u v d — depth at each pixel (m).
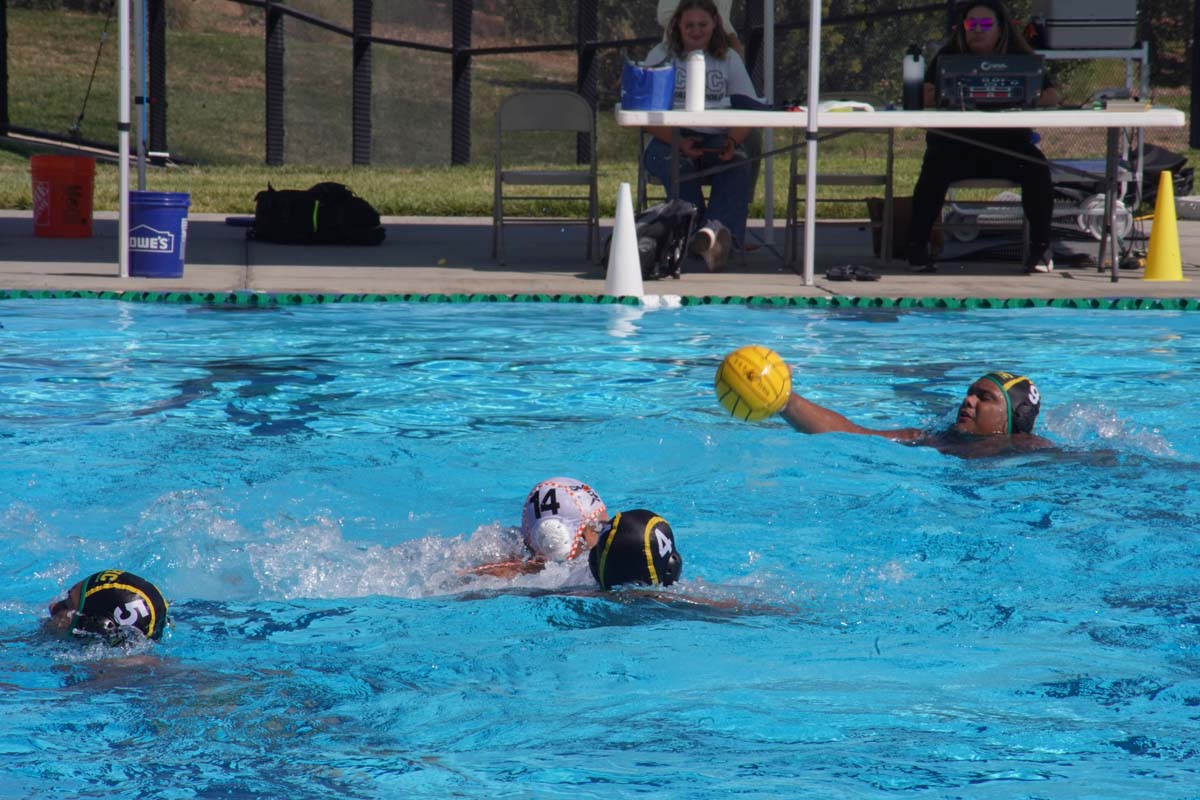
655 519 9.03
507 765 6.12
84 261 24.75
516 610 8.54
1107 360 17.09
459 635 8.12
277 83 51.28
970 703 6.93
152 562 9.55
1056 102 24.17
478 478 11.92
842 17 40.41
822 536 10.39
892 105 25.33
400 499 11.31
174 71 72.81
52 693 7.13
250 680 7.35
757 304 21.61
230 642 8.03
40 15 80.50
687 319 20.20
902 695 7.05
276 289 21.78
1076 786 5.86
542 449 12.78
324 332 18.70
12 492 11.18
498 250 26.00
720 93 25.08
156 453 12.46
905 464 12.37
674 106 24.75
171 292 21.20
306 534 10.24
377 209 37.62
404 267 24.98
